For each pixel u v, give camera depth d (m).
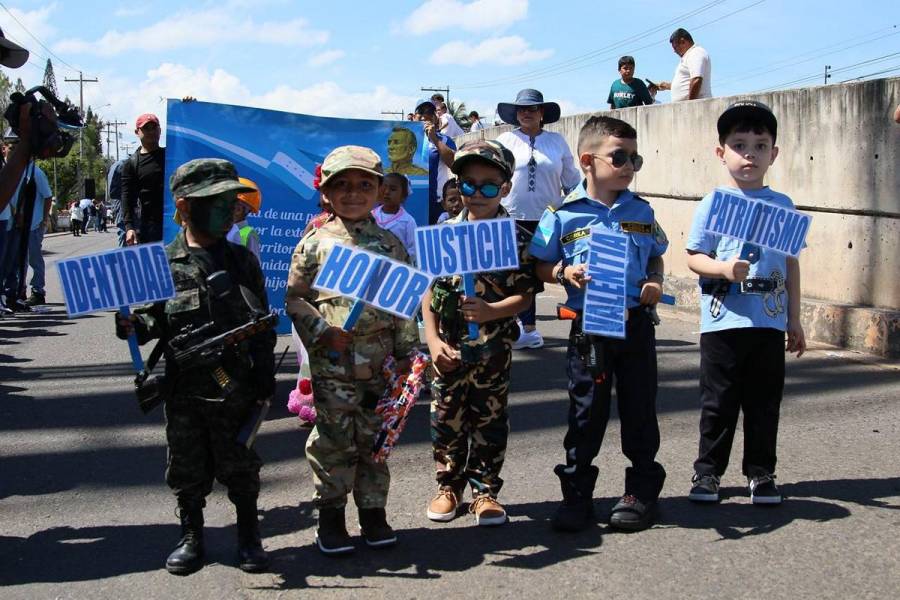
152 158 7.37
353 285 3.41
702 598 3.14
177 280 3.42
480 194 3.77
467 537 3.76
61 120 3.70
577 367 3.80
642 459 3.84
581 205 3.90
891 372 6.24
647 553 3.53
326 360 3.53
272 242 6.94
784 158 8.05
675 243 9.91
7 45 3.75
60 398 6.30
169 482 3.48
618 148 3.79
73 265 3.29
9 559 3.60
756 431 4.01
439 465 4.02
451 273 3.67
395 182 6.17
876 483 4.20
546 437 5.08
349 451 3.57
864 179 7.16
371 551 3.64
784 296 4.04
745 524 3.79
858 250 7.27
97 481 4.55
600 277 3.69
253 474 3.48
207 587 3.33
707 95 10.70
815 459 4.55
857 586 3.20
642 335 3.83
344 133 7.07
